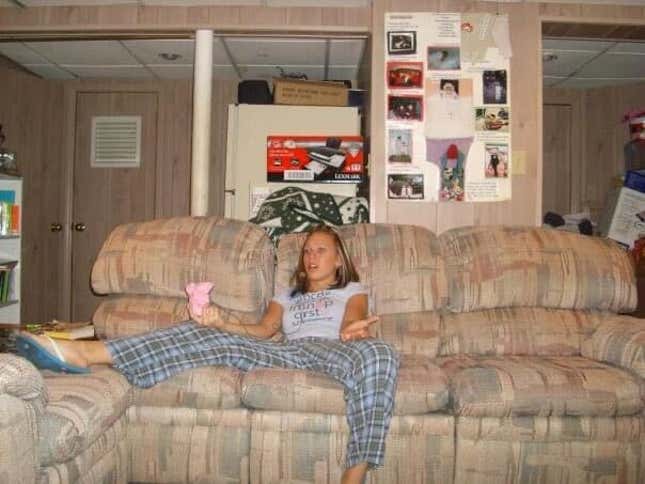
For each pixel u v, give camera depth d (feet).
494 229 7.59
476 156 9.10
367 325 6.05
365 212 9.68
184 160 14.65
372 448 5.19
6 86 12.93
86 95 14.66
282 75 13.60
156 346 5.67
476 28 9.16
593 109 15.14
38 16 9.60
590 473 5.68
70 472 4.39
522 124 9.15
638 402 5.66
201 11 9.52
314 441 5.71
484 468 5.67
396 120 9.09
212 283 6.73
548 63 12.71
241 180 11.52
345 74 13.53
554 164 15.44
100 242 14.71
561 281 7.11
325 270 6.81
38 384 4.00
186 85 14.61
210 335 5.94
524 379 5.65
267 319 6.73
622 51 11.75
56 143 14.49
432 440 5.69
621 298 7.19
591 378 5.71
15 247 11.47
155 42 11.35
